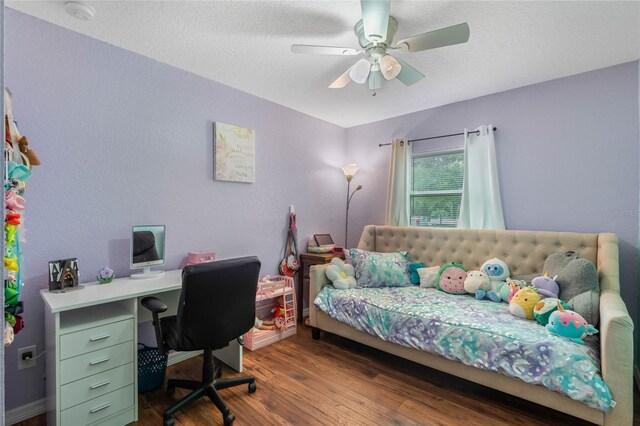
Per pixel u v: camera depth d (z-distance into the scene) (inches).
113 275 83.7
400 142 144.9
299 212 143.3
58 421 61.2
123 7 70.9
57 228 78.2
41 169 75.7
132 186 91.4
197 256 100.7
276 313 124.0
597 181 99.5
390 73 76.2
